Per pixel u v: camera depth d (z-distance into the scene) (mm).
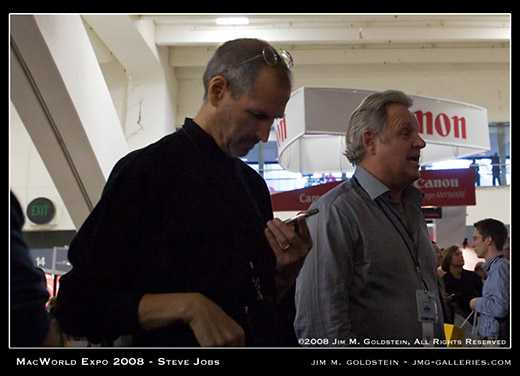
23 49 3109
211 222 961
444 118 4270
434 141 4211
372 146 1538
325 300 1321
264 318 989
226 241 969
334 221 1386
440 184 3838
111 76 7984
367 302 1366
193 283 926
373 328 1349
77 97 3709
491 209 8070
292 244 1022
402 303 1369
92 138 4043
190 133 1030
